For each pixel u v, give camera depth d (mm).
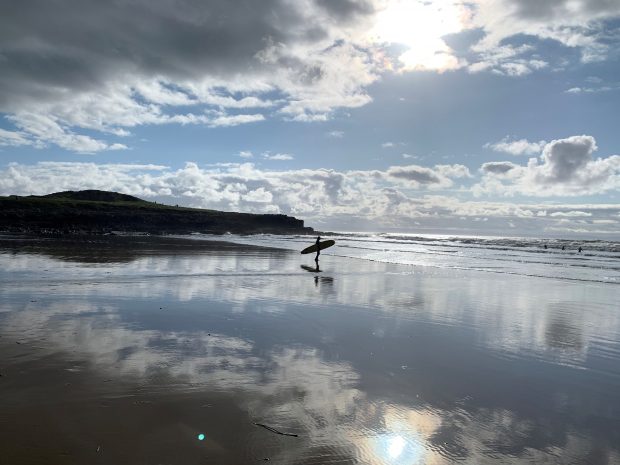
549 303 17484
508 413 6785
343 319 13312
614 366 9281
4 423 5887
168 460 5074
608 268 36219
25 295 15258
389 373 8461
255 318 12977
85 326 11195
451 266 35125
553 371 8898
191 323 11984
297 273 25938
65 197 141750
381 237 130375
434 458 5402
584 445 5824
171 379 7660
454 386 7879
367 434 5918
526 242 96875
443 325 12914
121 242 51625
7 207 88688
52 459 5000
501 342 11125
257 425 6047
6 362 8305
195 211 129125
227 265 28859
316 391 7375
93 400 6680
